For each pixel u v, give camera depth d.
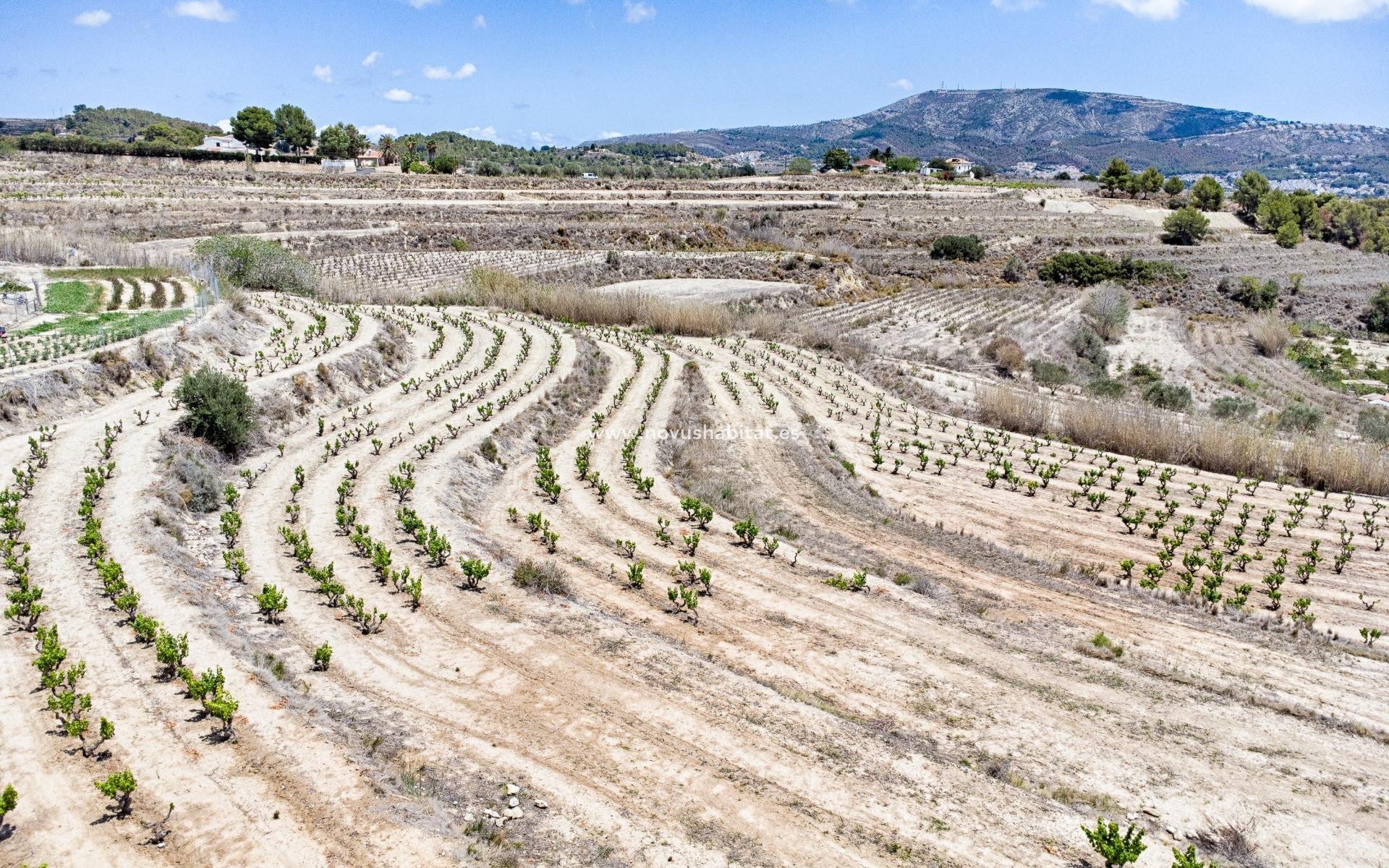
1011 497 28.38
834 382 43.91
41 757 11.16
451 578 18.48
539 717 13.56
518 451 29.22
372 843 10.22
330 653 14.23
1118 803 12.37
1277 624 19.05
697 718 13.83
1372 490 29.77
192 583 16.80
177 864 9.62
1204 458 32.56
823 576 20.67
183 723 12.15
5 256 44.34
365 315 44.66
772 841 11.02
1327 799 12.70
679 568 20.30
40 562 16.66
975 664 16.55
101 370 26.75
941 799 12.11
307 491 23.09
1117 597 20.41
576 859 10.38
